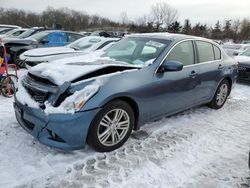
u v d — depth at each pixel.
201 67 5.07
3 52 6.04
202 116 5.43
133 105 3.91
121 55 4.70
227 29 54.78
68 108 3.24
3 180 3.04
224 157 3.84
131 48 4.76
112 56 4.75
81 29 52.69
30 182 3.03
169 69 4.17
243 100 7.02
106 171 3.32
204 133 4.59
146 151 3.84
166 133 4.46
